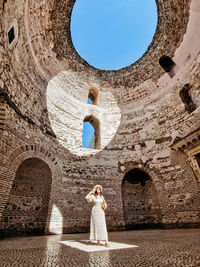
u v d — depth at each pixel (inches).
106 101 525.3
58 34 428.8
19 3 263.6
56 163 345.4
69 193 336.2
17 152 263.9
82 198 346.0
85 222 325.4
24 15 291.0
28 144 292.2
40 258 93.6
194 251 95.3
